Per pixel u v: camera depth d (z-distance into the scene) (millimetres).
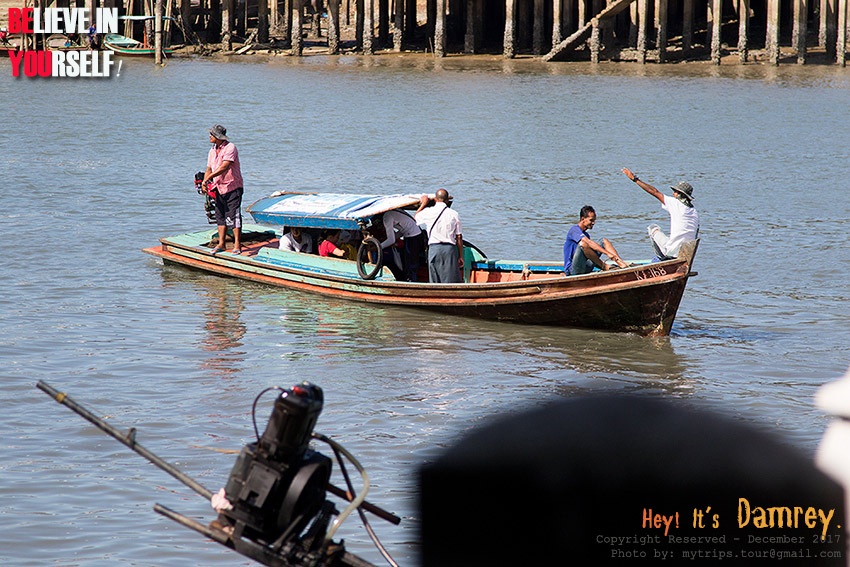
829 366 31484
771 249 49281
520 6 158875
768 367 31312
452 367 31156
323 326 35844
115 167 72188
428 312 37812
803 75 134500
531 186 67875
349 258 42156
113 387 28266
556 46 149125
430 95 120562
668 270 34312
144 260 45656
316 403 8375
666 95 119688
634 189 67312
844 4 138750
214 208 44094
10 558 18344
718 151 83312
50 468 22469
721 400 27469
